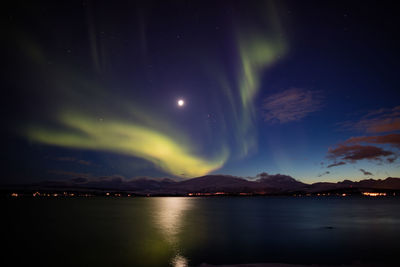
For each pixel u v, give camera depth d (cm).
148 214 7506
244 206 13575
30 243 3033
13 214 7181
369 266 1975
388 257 2292
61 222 5278
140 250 2636
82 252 2552
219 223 5197
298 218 6272
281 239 3284
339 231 3953
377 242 3011
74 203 15300
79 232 3909
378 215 7006
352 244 2898
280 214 7712
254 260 2239
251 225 4853
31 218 6091
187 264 2116
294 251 2583
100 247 2791
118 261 2212
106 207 11238
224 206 13488
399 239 3209
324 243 2989
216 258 2312
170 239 3303
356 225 4719
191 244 2966
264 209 10675
